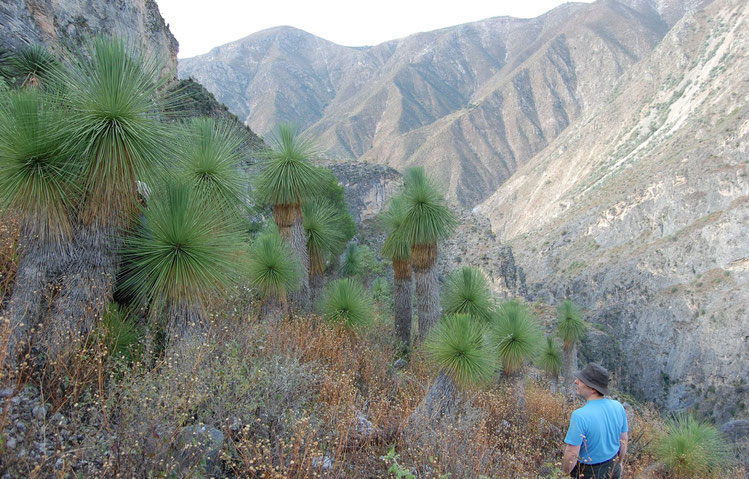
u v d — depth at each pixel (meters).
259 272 6.57
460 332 5.42
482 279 8.49
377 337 8.28
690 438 6.11
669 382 96.06
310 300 9.27
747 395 83.75
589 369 3.75
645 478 5.49
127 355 3.82
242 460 3.01
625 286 114.56
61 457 2.44
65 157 3.70
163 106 4.43
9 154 3.52
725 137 119.06
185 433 2.98
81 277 3.76
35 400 3.06
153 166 4.11
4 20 11.52
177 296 4.19
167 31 27.73
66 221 3.74
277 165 7.72
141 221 4.49
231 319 4.88
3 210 3.69
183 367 3.47
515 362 6.76
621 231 132.00
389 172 58.47
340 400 4.26
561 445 5.74
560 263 140.50
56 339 3.41
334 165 55.72
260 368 3.96
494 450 4.45
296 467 3.12
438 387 5.31
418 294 8.93
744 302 91.69
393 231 9.40
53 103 3.86
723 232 103.69
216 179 5.44
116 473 2.58
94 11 18.09
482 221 51.53
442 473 3.60
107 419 2.80
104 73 3.82
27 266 3.66
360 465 3.66
